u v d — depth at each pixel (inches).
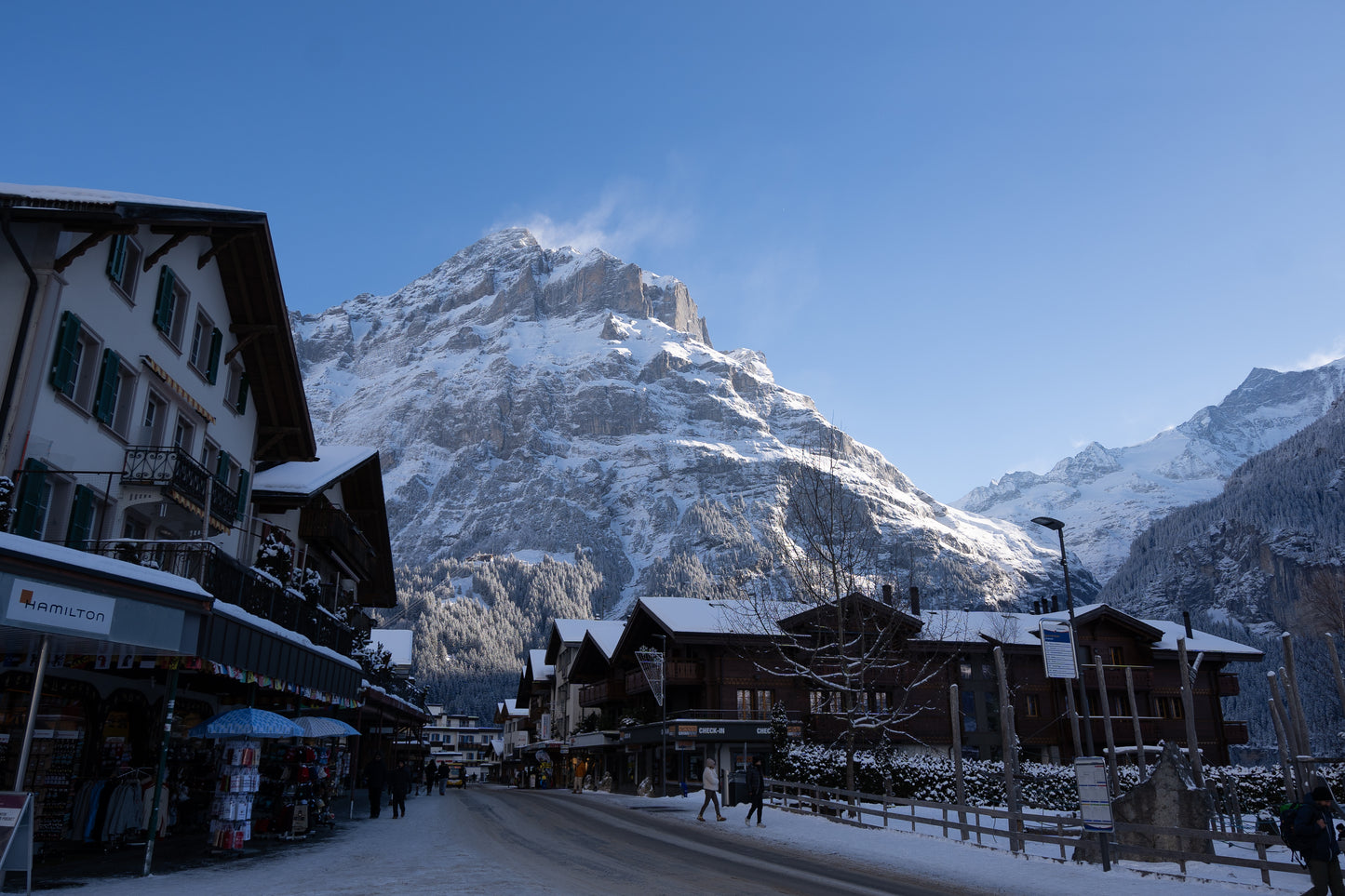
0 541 433.4
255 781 706.2
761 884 569.3
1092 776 689.0
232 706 1001.5
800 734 1772.9
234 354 984.9
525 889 513.0
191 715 901.2
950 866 700.7
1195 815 737.6
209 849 685.9
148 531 818.8
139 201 701.3
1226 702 3927.2
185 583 547.5
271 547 824.3
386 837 855.1
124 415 759.7
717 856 731.4
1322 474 7593.5
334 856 686.5
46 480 652.1
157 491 755.4
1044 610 2512.3
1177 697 2112.5
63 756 687.1
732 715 1814.7
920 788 1250.6
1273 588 6688.0
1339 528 6781.5
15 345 627.2
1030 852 821.9
